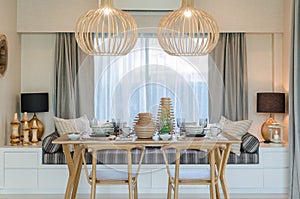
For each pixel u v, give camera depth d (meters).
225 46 5.63
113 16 3.24
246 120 5.25
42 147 4.88
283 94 5.27
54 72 5.68
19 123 5.23
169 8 5.48
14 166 4.88
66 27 5.52
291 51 4.50
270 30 5.54
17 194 4.84
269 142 5.27
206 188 4.88
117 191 4.93
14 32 5.45
